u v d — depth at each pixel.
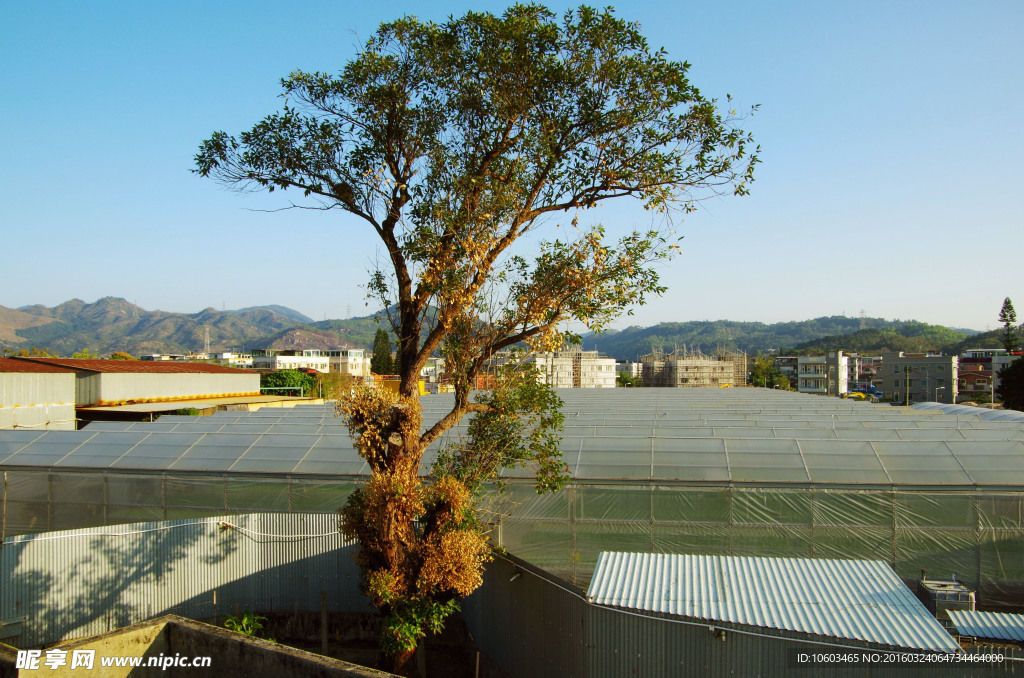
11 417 33.66
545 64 12.86
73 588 15.53
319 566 17.42
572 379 128.62
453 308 12.97
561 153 13.59
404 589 12.98
